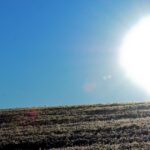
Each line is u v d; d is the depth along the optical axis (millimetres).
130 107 46906
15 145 31469
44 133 34719
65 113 45062
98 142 31203
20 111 48000
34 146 31219
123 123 37031
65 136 33062
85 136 32844
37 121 41000
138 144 29734
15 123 40688
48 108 49625
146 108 46188
